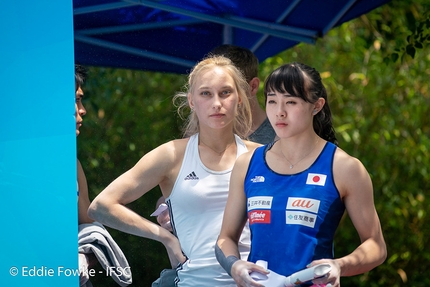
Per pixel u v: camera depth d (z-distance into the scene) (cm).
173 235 535
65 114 473
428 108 1278
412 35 906
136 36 811
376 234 462
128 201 538
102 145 704
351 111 1262
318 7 825
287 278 431
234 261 454
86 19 724
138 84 921
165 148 542
